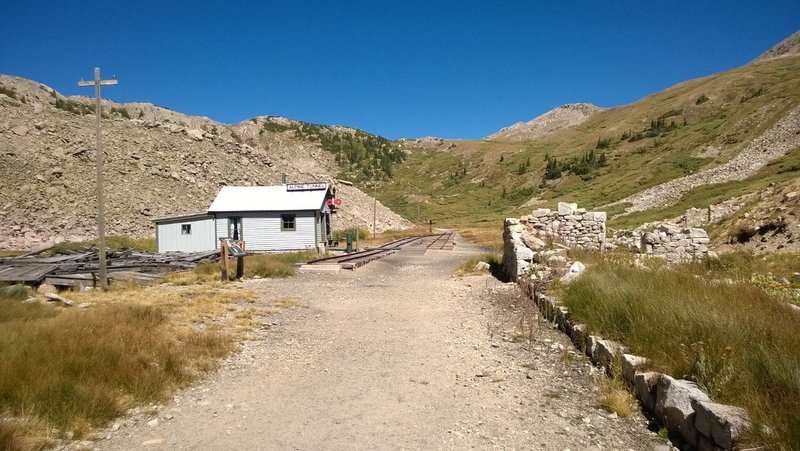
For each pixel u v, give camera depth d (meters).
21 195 33.78
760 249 18.16
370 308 11.91
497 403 5.83
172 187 42.91
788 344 5.29
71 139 42.34
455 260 24.41
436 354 7.91
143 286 14.86
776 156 67.81
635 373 5.66
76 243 29.41
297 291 14.37
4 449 4.23
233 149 55.16
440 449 4.71
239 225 29.11
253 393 6.21
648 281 9.01
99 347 6.57
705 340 5.69
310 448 4.74
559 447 4.69
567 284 10.48
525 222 18.84
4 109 41.97
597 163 144.38
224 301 12.11
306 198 30.30
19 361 5.75
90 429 4.97
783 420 3.86
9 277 13.67
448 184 199.62
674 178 83.06
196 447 4.75
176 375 6.47
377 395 6.15
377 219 61.72
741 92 173.00
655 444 4.63
